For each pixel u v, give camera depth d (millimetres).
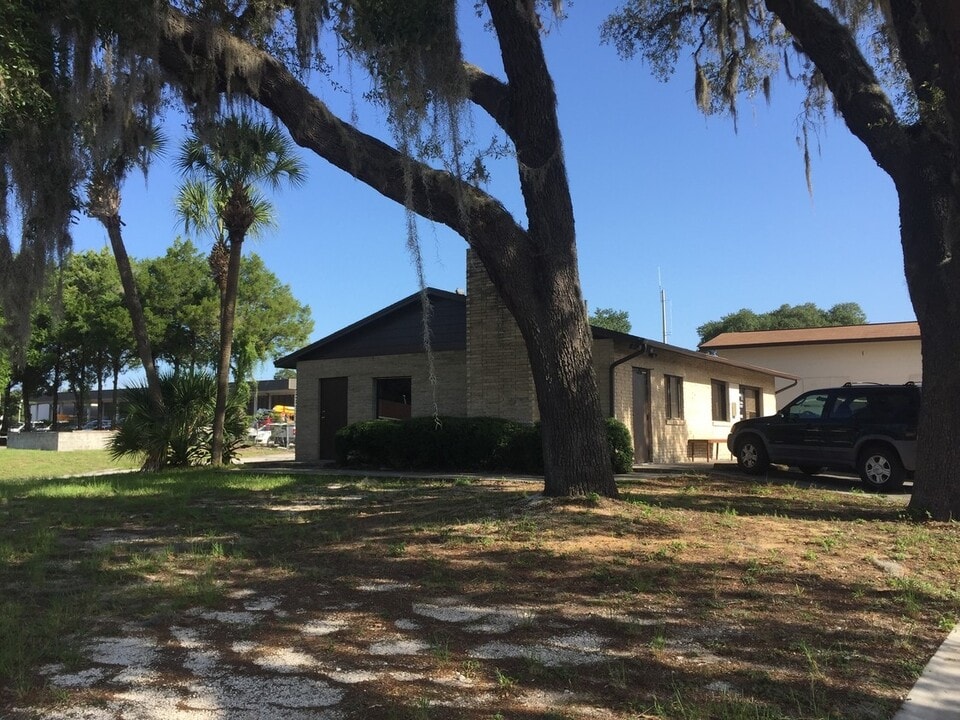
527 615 4934
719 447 21953
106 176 14133
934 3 6641
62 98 7188
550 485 8617
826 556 6562
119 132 7746
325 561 6594
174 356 39281
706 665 4047
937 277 8445
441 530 7625
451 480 13391
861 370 28375
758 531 7551
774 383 28156
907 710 3525
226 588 5742
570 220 8609
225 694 3729
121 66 7586
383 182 8297
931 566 6371
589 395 8562
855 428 12656
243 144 9805
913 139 8875
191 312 37469
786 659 4145
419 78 7570
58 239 8148
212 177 17141
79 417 47562
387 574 6059
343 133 8242
